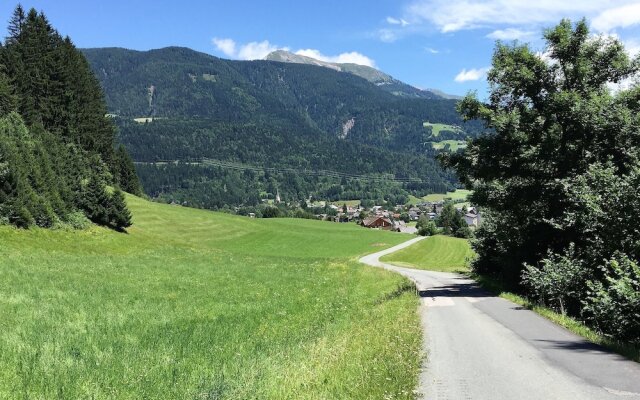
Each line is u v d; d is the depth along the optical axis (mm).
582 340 12281
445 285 33219
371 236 125562
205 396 7496
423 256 90375
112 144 113750
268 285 29109
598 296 14398
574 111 25406
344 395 7277
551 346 11500
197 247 73000
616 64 27094
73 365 9352
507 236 32312
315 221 154000
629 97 26219
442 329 14062
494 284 31422
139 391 7812
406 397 7266
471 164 28781
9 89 73125
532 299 21422
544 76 27719
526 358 10195
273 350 11156
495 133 28203
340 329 14172
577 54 27469
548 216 27109
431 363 9797
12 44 87438
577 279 17703
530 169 27969
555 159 26172
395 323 14297
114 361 9773
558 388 7953
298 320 16578
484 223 40719
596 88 27672
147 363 9688
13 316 14406
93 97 104250
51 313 15266
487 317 16500
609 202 17750
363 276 37594
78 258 38438
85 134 91375
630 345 11297
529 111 27734
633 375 8734
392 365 8922
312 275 37719
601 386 8047
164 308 18188
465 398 7480
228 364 9797
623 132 24578
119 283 25141
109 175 93312
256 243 96188
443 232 165625
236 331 13938
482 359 10141
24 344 10820
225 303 20453
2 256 32000
